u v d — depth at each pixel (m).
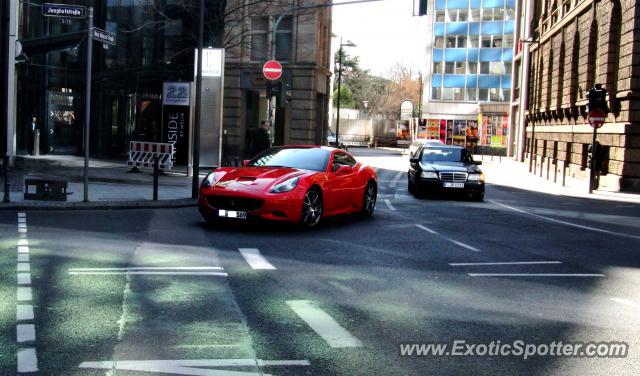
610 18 27.73
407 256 9.55
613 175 26.36
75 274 7.55
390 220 13.91
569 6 37.28
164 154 23.44
